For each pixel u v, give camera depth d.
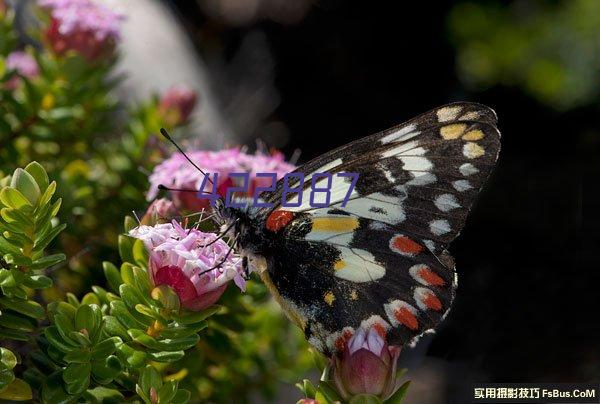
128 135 0.26
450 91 0.51
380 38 0.51
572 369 0.36
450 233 0.21
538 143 0.47
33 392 0.21
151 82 0.33
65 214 0.24
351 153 0.21
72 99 0.25
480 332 0.38
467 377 0.36
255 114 0.47
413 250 0.21
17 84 0.27
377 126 0.50
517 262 0.41
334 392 0.20
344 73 0.50
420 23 0.51
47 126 0.25
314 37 0.50
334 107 0.50
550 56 0.47
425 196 0.21
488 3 0.49
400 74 0.51
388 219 0.21
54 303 0.21
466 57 0.50
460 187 0.21
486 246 0.41
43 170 0.20
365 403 0.20
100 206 0.25
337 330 0.21
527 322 0.38
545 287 0.40
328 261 0.21
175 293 0.20
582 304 0.39
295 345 0.26
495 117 0.20
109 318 0.20
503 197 0.43
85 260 0.25
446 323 0.38
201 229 0.22
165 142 0.26
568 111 0.48
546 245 0.41
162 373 0.22
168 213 0.22
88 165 0.27
